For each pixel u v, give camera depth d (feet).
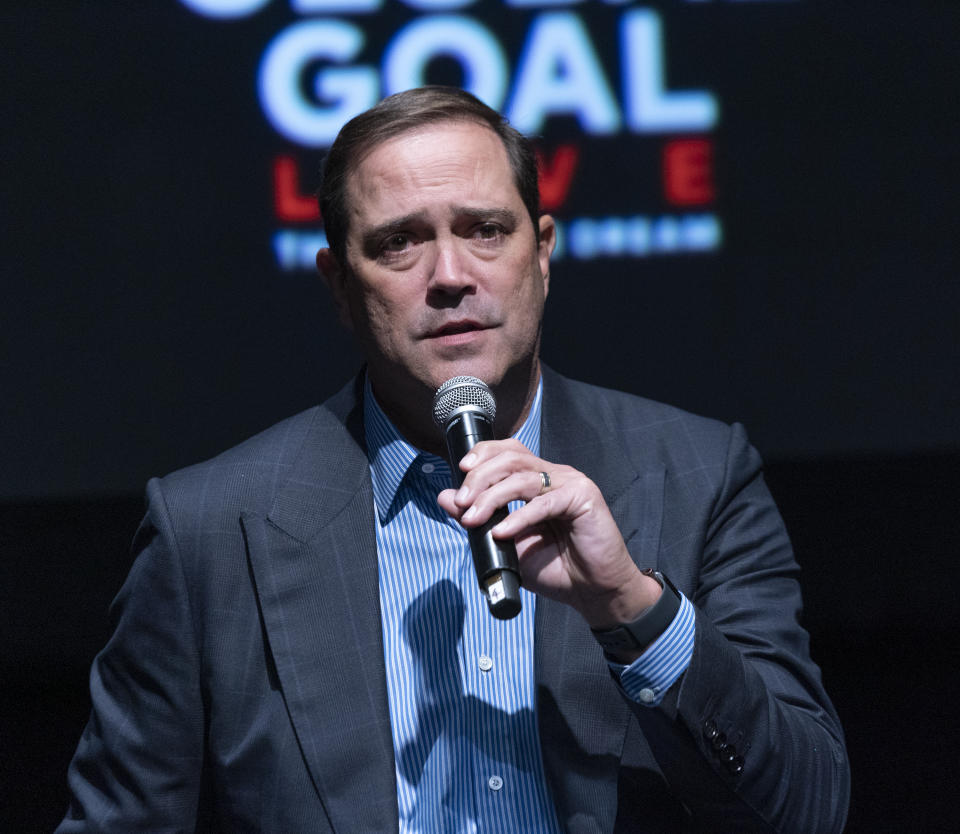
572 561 16.28
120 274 47.47
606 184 47.78
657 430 20.42
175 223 47.44
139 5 46.93
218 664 18.30
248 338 47.85
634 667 16.31
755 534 19.60
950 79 48.14
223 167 47.37
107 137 47.14
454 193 17.89
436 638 18.51
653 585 16.47
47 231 47.21
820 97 48.03
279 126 47.24
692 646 16.34
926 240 48.42
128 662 18.86
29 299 47.34
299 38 47.01
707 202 48.16
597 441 20.06
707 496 19.40
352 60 47.01
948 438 48.83
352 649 18.21
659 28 47.50
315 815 17.46
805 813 17.02
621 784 17.70
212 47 47.03
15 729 47.75
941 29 47.91
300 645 18.20
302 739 17.67
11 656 50.11
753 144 48.06
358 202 18.37
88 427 47.80
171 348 47.80
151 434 47.96
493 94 47.21
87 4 46.83
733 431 20.58
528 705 18.07
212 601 18.58
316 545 18.88
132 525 49.67
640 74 47.60
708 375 48.57
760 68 47.85
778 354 48.60
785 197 48.21
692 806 17.20
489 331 17.99
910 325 48.70
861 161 48.24
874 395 48.85
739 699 16.52
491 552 15.24
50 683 50.21
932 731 46.34
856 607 51.90
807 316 48.55
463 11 47.01
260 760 17.88
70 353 47.60
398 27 47.01
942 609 51.83
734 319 48.42
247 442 20.61
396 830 17.22
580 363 48.32
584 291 48.16
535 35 47.24
